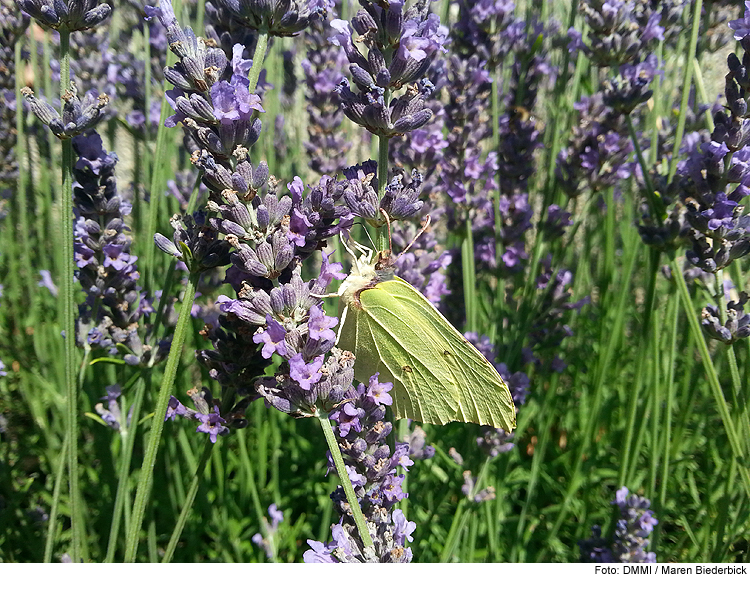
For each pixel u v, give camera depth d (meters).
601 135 0.22
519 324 0.23
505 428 0.18
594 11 0.21
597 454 0.24
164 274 0.24
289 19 0.16
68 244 0.17
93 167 0.18
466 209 0.22
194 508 0.23
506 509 0.24
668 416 0.20
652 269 0.20
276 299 0.16
